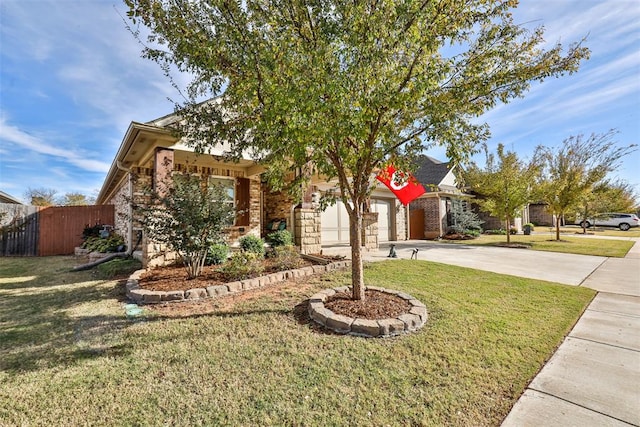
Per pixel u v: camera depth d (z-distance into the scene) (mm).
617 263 8977
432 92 3771
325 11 3609
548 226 29953
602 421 2275
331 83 3061
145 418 2275
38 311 4539
